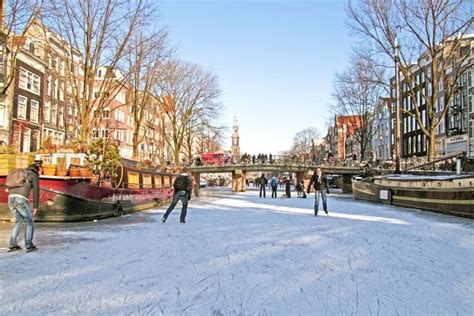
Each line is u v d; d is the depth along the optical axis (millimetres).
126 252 7082
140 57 23125
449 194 14961
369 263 6336
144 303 4309
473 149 40719
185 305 4258
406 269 5961
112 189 14133
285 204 21266
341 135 91688
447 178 15188
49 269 5777
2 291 4699
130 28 19500
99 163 14070
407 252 7277
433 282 5258
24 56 33750
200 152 54531
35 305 4223
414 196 17969
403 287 5016
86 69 18719
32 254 6863
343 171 42594
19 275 5422
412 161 37188
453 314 4086
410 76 27234
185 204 12086
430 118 26406
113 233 9555
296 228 10625
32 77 35625
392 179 20531
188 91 37969
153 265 6070
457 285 5121
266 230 10180
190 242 8211
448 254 7121
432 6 23969
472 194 13539
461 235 9531
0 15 17578
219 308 4180
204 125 41188
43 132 37469
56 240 8438
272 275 5535
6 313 3982
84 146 14531
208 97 39688
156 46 23547
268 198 28297
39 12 17062
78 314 3971
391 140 63812
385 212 16203
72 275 5438
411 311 4160
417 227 11055
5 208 11945
